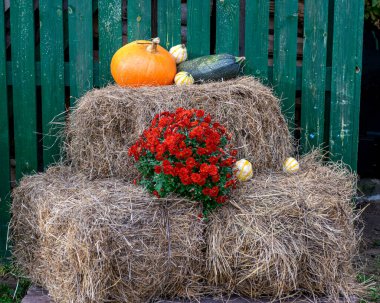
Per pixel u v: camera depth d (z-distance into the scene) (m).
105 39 3.76
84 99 3.47
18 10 3.72
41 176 3.53
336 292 3.16
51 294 3.18
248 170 3.30
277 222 3.09
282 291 3.11
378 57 5.79
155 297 3.14
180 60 3.69
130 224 3.02
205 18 3.76
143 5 3.74
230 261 3.09
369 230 4.27
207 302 3.13
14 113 3.79
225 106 3.37
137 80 3.55
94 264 2.97
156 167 3.08
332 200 3.21
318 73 3.77
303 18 3.81
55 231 3.07
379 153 5.68
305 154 3.73
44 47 3.75
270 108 3.48
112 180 3.37
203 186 3.08
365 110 5.92
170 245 3.07
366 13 4.52
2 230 3.86
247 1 3.74
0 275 3.71
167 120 3.15
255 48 3.77
